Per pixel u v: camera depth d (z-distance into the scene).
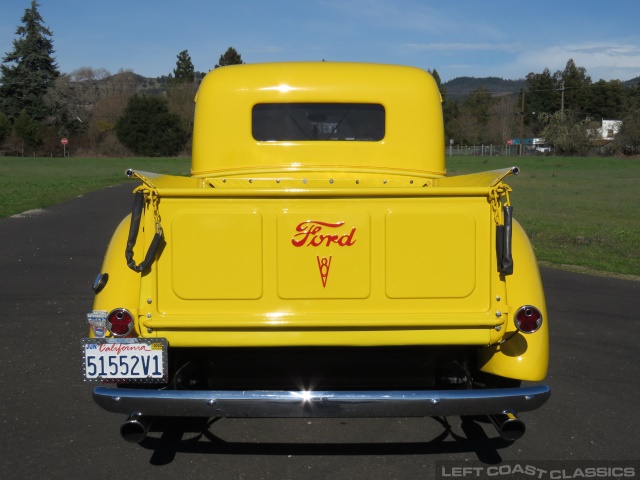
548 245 12.88
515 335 3.73
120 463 3.96
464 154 86.38
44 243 11.96
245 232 3.51
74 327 6.75
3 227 13.95
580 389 5.23
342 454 4.13
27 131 75.81
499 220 3.51
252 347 3.73
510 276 3.73
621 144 78.88
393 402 3.36
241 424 4.57
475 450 4.19
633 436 4.39
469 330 3.55
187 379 4.03
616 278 9.69
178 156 79.69
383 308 3.55
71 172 42.19
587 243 13.20
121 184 28.86
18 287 8.48
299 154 5.39
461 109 106.06
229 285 3.53
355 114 5.43
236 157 5.40
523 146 87.19
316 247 3.53
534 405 3.44
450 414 3.39
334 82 5.38
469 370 4.09
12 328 6.70
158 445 4.22
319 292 3.54
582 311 7.65
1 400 4.91
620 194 28.78
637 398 5.04
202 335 3.52
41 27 83.06
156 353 3.47
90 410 4.75
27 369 5.56
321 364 3.95
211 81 5.40
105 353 3.46
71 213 16.77
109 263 3.69
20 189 24.61
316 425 4.57
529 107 105.06
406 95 5.44
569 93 104.44
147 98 80.75
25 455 4.04
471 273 3.55
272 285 3.53
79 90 88.06
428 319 3.52
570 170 54.94
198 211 3.51
